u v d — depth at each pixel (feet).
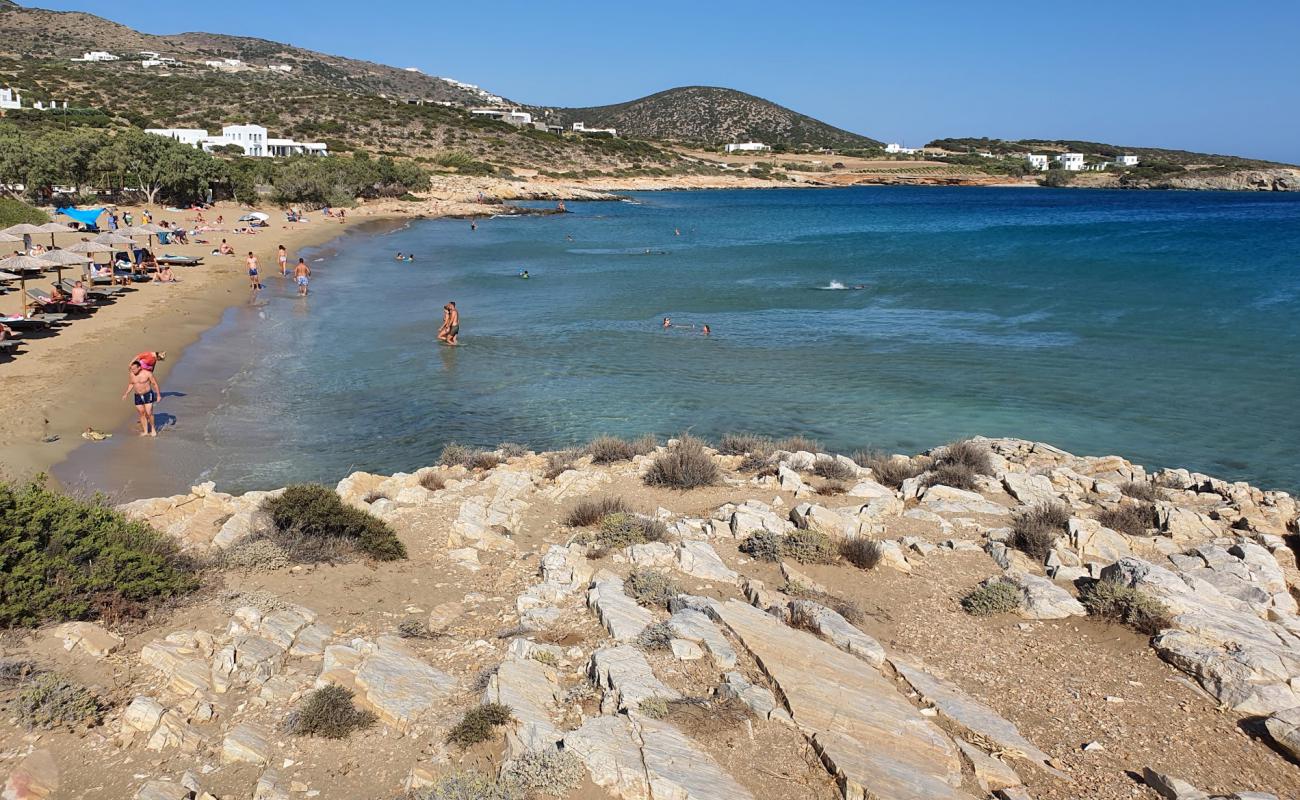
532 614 32.76
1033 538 41.55
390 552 40.24
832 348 108.06
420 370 93.50
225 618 31.45
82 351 87.56
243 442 67.36
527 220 324.19
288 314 121.08
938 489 50.80
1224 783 24.17
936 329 119.85
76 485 54.85
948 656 31.30
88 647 27.66
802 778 22.95
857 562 39.27
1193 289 150.82
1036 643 32.37
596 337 113.39
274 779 22.45
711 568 37.47
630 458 59.31
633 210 391.04
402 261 189.57
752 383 91.09
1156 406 82.38
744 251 224.94
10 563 30.94
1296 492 61.46
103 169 238.48
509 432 73.31
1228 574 37.32
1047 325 121.60
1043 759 24.84
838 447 71.46
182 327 105.29
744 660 28.71
